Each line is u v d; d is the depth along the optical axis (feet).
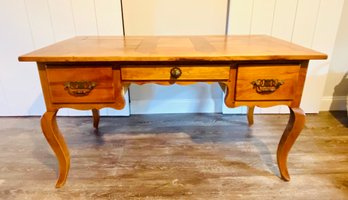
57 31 5.72
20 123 6.24
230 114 6.70
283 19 5.71
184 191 3.89
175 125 6.11
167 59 3.18
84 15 5.60
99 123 6.22
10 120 6.40
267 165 4.51
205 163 4.59
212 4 5.86
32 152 4.99
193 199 3.72
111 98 3.51
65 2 5.49
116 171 4.38
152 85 6.50
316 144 5.17
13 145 5.25
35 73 6.13
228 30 5.80
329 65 6.31
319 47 5.95
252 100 3.57
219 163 4.59
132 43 4.22
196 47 3.79
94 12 5.58
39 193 3.86
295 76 3.42
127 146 5.19
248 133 5.69
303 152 4.89
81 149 5.08
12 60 5.96
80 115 6.59
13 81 6.18
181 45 3.99
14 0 5.43
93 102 3.53
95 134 5.69
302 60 3.32
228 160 4.68
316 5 5.58
